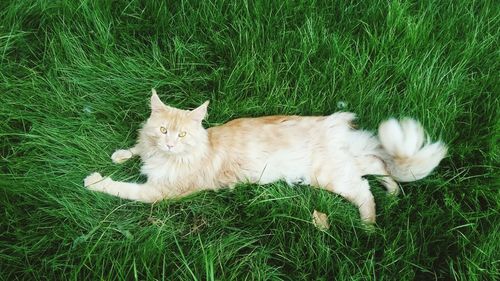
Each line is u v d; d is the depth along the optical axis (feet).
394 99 3.18
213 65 3.44
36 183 2.76
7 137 2.93
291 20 3.53
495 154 2.95
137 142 3.07
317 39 3.39
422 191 2.93
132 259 2.46
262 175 2.91
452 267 2.53
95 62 3.32
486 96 3.20
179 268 2.43
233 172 2.92
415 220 2.79
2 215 2.61
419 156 2.85
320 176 2.92
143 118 3.19
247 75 3.26
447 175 2.97
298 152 2.91
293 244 2.68
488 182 2.88
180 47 3.39
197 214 2.84
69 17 3.45
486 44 3.41
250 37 3.40
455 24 3.51
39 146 2.91
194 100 3.29
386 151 2.97
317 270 2.59
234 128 2.95
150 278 2.37
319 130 2.95
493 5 3.62
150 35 3.55
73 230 2.64
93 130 3.08
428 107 3.11
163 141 2.73
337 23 3.54
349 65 3.30
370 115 3.15
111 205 2.82
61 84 3.21
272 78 3.27
